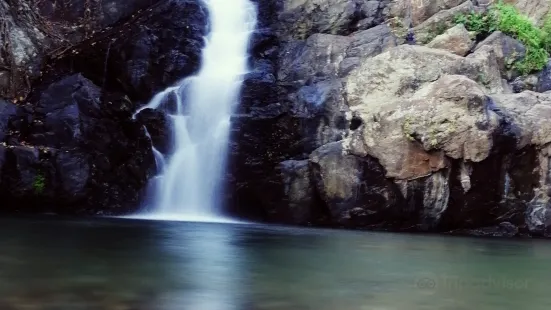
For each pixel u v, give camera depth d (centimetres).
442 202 1195
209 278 489
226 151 1378
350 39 1562
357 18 1648
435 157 1177
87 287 428
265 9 1727
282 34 1672
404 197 1207
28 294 397
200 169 1399
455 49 1448
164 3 1728
